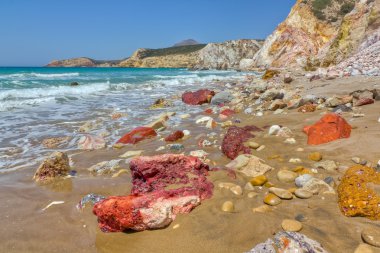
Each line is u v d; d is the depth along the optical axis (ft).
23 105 40.29
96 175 16.43
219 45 247.70
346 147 16.07
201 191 12.29
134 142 22.66
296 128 21.65
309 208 10.93
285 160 15.89
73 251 9.75
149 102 45.03
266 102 34.50
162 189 12.32
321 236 9.20
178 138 22.81
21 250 9.91
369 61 54.65
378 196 10.08
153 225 10.43
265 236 9.52
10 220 11.77
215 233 9.95
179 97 49.49
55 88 58.44
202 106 40.91
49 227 11.21
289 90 40.09
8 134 25.52
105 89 64.69
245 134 19.94
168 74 139.64
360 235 9.07
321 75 53.31
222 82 83.15
